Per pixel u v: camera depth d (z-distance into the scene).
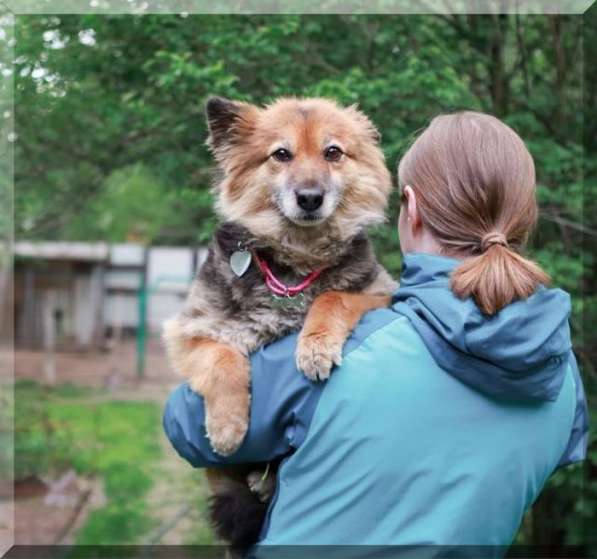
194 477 6.60
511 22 5.59
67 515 6.29
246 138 3.00
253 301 2.51
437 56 5.11
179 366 2.59
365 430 1.66
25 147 6.75
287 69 5.21
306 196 2.70
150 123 5.64
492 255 1.67
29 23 5.52
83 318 18.41
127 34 5.44
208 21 5.19
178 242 19.55
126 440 8.88
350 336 1.83
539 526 5.49
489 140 1.87
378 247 4.29
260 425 1.87
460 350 1.66
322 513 1.66
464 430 1.67
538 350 1.61
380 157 3.15
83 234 18.03
